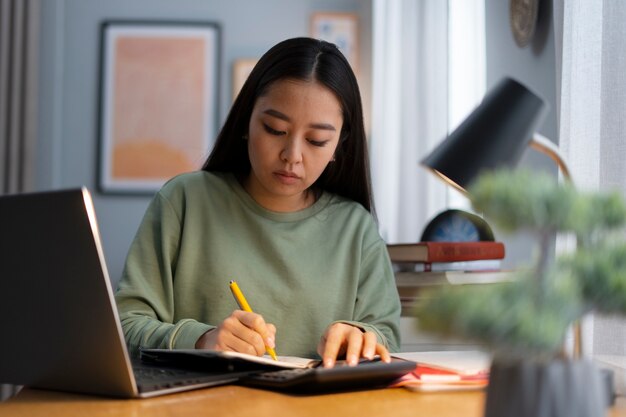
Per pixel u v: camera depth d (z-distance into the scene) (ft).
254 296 4.93
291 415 2.77
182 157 11.32
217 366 3.57
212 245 4.99
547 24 6.08
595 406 1.89
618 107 4.55
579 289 1.87
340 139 5.13
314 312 4.96
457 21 7.89
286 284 4.97
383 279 5.17
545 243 1.88
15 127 10.98
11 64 11.00
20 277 3.22
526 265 1.95
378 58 9.31
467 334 1.78
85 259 3.02
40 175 11.29
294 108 4.47
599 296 1.88
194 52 11.34
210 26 11.32
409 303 5.57
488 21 7.40
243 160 5.23
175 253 5.03
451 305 1.80
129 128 11.35
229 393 3.25
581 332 2.85
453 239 6.06
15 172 10.98
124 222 11.30
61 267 3.10
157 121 11.34
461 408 2.90
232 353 3.40
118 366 3.06
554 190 1.87
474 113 2.90
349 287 5.06
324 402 3.03
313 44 4.72
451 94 7.98
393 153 8.89
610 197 1.93
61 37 11.41
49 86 11.35
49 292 3.15
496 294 1.83
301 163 4.57
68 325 3.13
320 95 4.53
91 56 11.41
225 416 2.75
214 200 5.10
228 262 4.95
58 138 11.37
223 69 11.32
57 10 11.37
